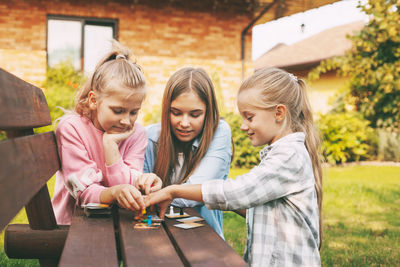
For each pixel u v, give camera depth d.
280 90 1.70
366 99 11.12
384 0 10.18
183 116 1.93
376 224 4.20
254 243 1.60
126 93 1.69
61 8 9.09
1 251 2.92
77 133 1.83
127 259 1.11
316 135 1.87
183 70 1.99
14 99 1.25
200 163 2.03
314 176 1.82
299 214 1.58
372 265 3.01
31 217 1.68
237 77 10.18
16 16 8.85
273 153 1.62
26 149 1.29
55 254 1.68
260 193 1.53
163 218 1.60
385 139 11.21
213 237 1.34
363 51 10.88
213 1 9.89
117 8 9.41
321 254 3.21
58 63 9.18
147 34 9.62
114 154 1.78
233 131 8.30
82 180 1.73
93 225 1.47
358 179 7.37
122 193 1.56
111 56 1.89
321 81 16.89
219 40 10.04
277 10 9.52
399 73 10.31
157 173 2.05
